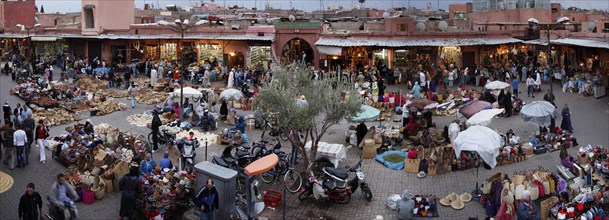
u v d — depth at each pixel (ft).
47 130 74.69
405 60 136.87
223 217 47.73
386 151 71.10
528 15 165.78
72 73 128.36
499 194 50.93
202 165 50.34
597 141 77.36
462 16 191.31
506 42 139.13
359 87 109.70
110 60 156.97
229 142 73.00
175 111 90.33
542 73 130.11
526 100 109.09
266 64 139.74
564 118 81.82
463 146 54.85
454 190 57.98
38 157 66.59
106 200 53.52
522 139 77.36
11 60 156.46
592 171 58.18
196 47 146.92
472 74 130.00
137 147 64.54
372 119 72.38
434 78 121.19
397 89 120.16
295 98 57.11
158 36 148.05
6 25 202.90
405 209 49.67
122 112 97.09
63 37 160.97
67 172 58.85
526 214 46.65
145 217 49.57
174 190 50.44
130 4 168.35
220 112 90.02
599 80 110.11
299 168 64.03
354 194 57.06
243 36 141.28
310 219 50.67
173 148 63.31
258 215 51.26
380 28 150.92
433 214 51.24
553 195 54.90
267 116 57.57
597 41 124.67
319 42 134.92
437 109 94.79
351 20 171.12
